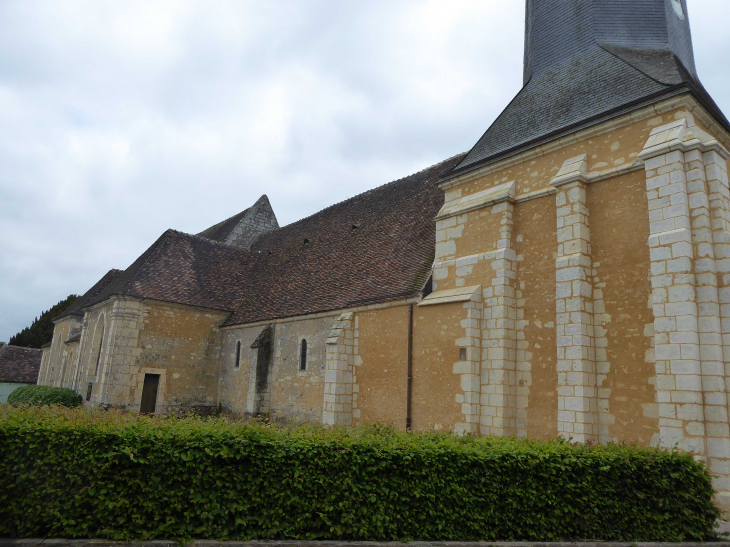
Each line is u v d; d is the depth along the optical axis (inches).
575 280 367.2
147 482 215.2
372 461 232.2
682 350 306.2
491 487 239.0
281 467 224.8
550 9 516.7
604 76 423.2
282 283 777.6
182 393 764.0
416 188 708.0
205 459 218.4
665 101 348.8
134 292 737.6
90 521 211.2
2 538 207.9
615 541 241.6
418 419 462.0
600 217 376.5
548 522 240.4
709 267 311.4
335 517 225.5
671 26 453.4
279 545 211.5
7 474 212.8
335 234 787.4
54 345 1206.3
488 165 468.1
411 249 582.6
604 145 386.6
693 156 328.8
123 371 711.7
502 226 435.8
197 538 214.1
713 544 241.1
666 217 329.7
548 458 247.4
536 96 487.8
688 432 295.3
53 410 263.0
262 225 1072.8
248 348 743.7
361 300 557.3
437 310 464.8
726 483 283.1
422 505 232.5
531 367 399.5
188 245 898.7
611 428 342.0
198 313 799.1
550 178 418.9
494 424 399.2
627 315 347.6
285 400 643.5
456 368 433.7
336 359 547.2
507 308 415.8
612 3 469.7
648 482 251.8
